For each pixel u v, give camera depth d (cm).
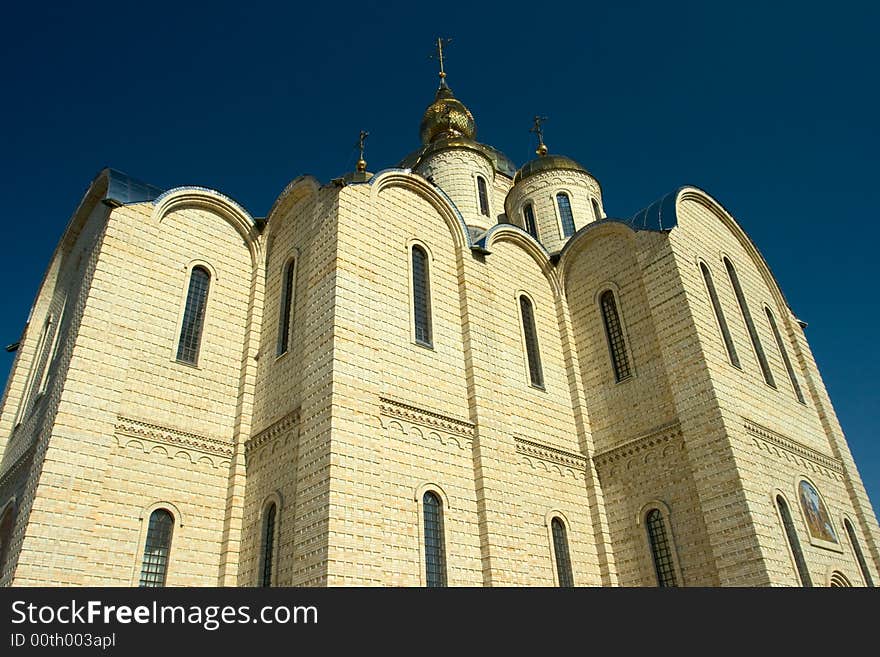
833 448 2881
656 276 2625
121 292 2253
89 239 2631
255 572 2012
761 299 3075
